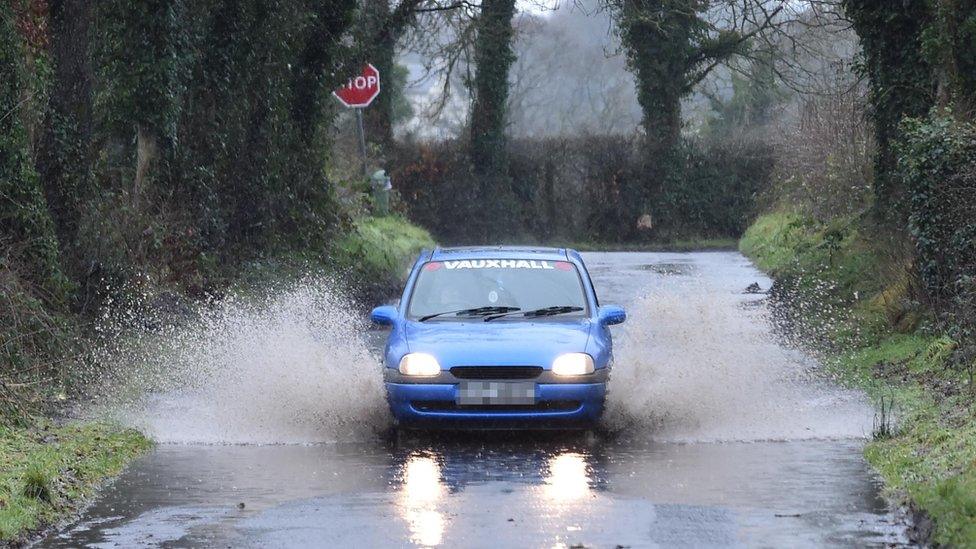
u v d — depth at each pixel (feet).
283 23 163.73
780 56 318.65
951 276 104.99
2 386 79.97
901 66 133.90
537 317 83.92
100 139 131.34
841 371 100.83
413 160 353.31
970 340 92.68
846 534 52.54
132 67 134.82
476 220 354.13
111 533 54.13
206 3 146.51
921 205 107.14
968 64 117.19
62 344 94.63
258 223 162.30
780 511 56.90
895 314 115.75
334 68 185.57
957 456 62.80
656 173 357.41
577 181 361.30
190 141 146.72
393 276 198.90
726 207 359.25
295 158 178.91
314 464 69.51
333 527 54.65
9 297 91.04
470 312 84.17
